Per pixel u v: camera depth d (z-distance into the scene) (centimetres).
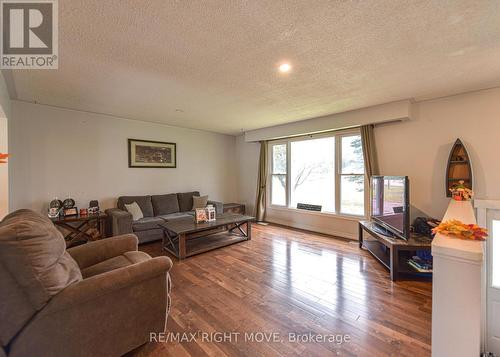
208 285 239
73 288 123
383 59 204
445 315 89
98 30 161
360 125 367
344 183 417
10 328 111
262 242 384
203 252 334
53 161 349
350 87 270
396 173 347
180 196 491
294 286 236
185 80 248
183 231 310
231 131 564
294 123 455
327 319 183
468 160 280
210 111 374
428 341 158
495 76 241
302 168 489
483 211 182
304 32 164
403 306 200
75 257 184
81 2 133
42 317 115
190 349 153
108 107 353
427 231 284
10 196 312
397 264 248
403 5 137
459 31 163
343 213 419
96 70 224
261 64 212
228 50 188
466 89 278
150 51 189
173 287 235
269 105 340
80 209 363
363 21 152
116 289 136
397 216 274
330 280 248
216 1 132
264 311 194
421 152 324
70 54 193
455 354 87
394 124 347
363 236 379
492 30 162
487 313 177
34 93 288
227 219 380
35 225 119
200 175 551
